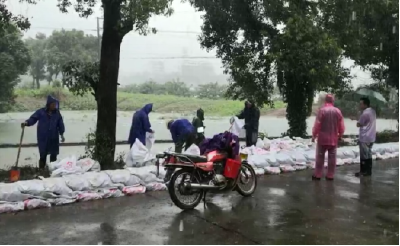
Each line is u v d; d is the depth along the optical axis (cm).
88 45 3234
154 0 736
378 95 1586
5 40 2188
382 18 1462
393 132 1736
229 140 684
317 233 513
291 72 1162
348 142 1361
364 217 588
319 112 841
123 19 830
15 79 2478
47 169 755
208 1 1215
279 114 3488
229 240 484
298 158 951
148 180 727
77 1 934
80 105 3609
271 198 696
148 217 576
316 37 1130
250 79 1257
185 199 627
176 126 955
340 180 851
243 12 1242
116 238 486
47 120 823
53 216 574
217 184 658
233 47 1310
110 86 891
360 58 1509
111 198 680
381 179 866
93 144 874
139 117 875
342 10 1234
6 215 575
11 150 1493
